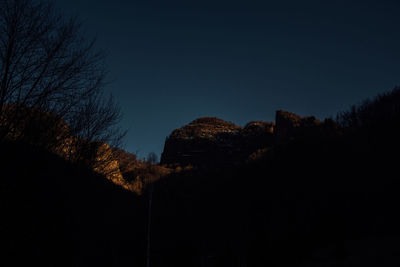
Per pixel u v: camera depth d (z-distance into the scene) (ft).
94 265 34.12
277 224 61.36
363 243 30.22
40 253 25.16
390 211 35.88
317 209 51.13
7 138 22.72
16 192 23.32
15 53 22.68
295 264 37.27
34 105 23.47
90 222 32.58
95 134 29.76
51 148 25.84
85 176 30.27
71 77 25.00
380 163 41.73
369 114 52.60
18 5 23.22
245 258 58.75
